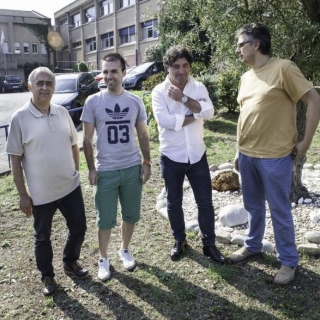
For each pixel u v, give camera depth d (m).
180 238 3.38
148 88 12.45
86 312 2.73
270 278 3.00
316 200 4.21
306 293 2.81
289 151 2.79
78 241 3.03
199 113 3.00
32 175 2.70
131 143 2.98
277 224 2.88
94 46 37.66
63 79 11.97
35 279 3.15
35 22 42.72
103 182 2.95
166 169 3.19
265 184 2.88
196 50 4.18
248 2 3.52
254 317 2.60
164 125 3.01
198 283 3.00
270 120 2.75
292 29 3.18
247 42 2.75
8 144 2.61
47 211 2.77
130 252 3.50
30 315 2.72
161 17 4.46
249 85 2.88
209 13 3.64
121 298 2.87
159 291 2.92
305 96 2.62
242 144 3.03
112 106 2.88
